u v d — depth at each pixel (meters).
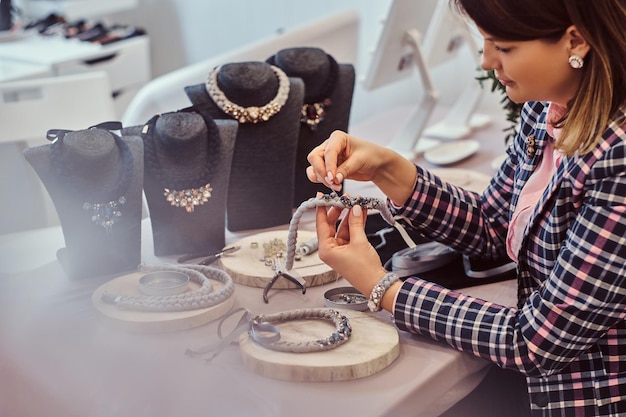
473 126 2.33
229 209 1.50
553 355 1.02
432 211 1.30
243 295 1.25
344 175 1.17
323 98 1.59
